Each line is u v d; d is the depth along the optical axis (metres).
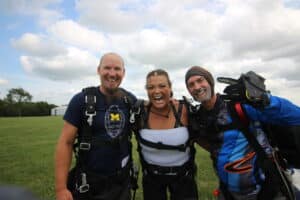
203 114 3.73
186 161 4.03
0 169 10.48
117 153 3.64
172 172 3.95
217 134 3.51
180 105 4.07
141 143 4.03
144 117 4.03
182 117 4.00
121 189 3.68
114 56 3.75
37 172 9.94
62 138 3.58
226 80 3.31
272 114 3.02
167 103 3.99
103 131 3.59
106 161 3.58
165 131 3.90
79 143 3.67
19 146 17.81
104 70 3.66
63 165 3.49
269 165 3.18
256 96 2.96
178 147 3.89
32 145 18.36
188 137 3.97
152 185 4.06
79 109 3.60
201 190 7.15
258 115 3.23
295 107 3.09
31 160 12.51
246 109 3.26
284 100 3.08
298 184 3.90
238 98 3.25
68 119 3.58
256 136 3.26
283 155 3.29
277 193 3.16
